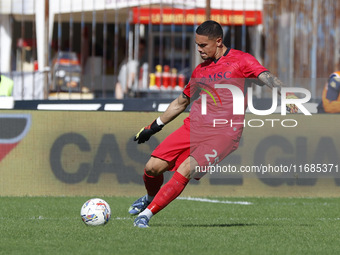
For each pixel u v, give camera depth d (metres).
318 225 22.00
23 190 30.84
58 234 18.88
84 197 30.38
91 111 30.84
